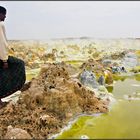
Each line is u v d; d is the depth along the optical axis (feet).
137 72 39.29
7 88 25.32
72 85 24.84
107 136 19.52
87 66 36.73
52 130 20.81
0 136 20.13
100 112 24.07
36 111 22.65
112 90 30.68
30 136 19.80
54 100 23.06
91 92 26.73
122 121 22.11
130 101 26.89
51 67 27.30
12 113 22.79
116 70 38.65
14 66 25.58
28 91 24.36
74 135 20.02
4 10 25.49
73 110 23.41
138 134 19.76
